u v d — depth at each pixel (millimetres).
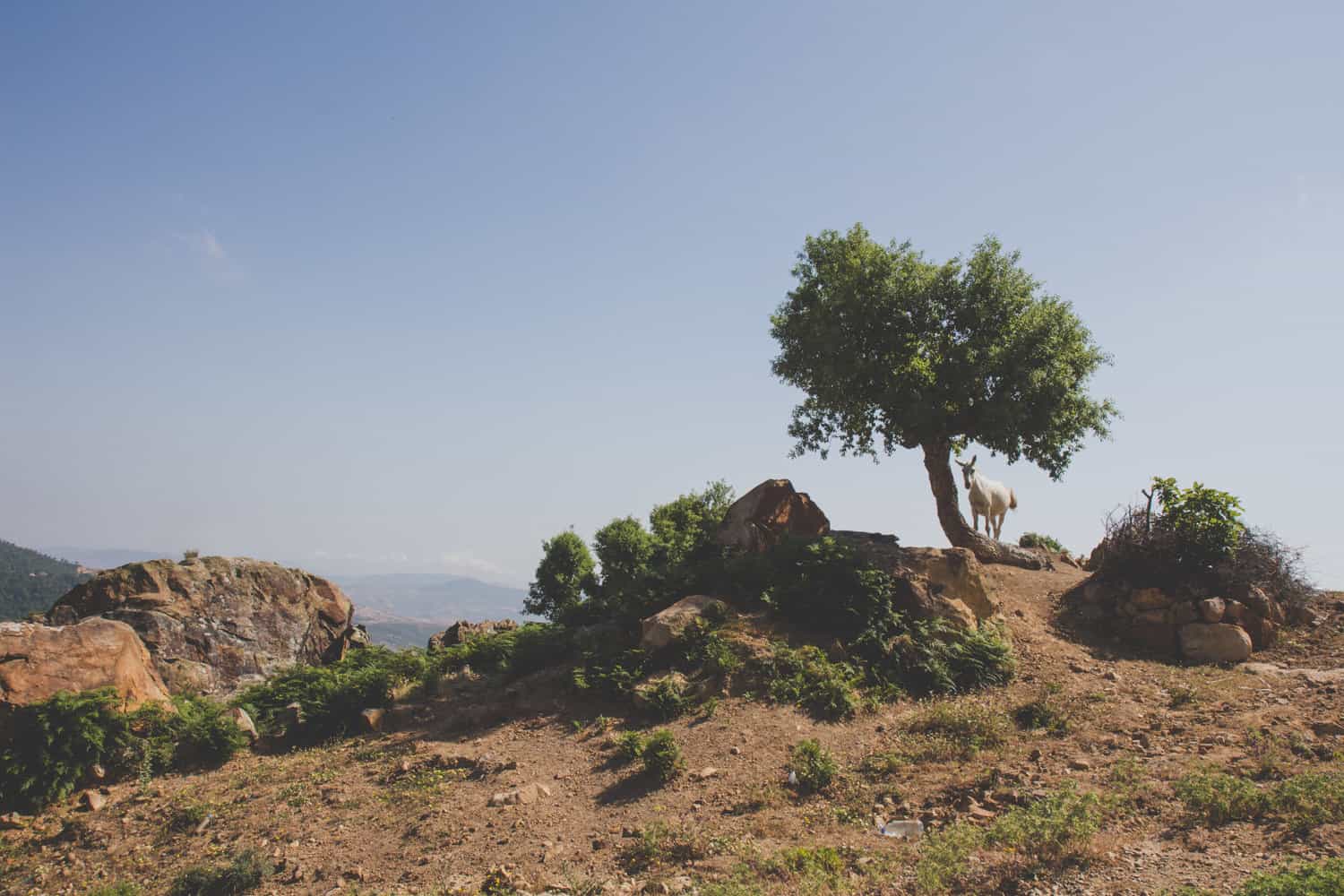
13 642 13117
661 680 13922
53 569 191375
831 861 8359
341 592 23031
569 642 16969
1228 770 9609
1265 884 6262
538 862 9188
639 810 10398
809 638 15227
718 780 11039
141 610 18453
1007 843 8180
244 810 11391
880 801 10047
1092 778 9961
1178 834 8086
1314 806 7938
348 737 14375
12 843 10914
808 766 10734
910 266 21844
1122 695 13188
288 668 18594
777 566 17328
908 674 14297
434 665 16719
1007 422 20188
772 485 20984
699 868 8602
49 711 12398
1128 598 16859
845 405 21906
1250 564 16328
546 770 11953
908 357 21562
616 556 32625
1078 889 7199
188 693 17484
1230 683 13461
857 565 16469
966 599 16453
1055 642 16047
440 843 9898
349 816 10930
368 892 8789
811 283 23469
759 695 13594
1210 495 16797
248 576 20812
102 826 11148
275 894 9031
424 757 12766
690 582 17562
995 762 10898
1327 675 13297
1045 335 20672
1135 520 17953
